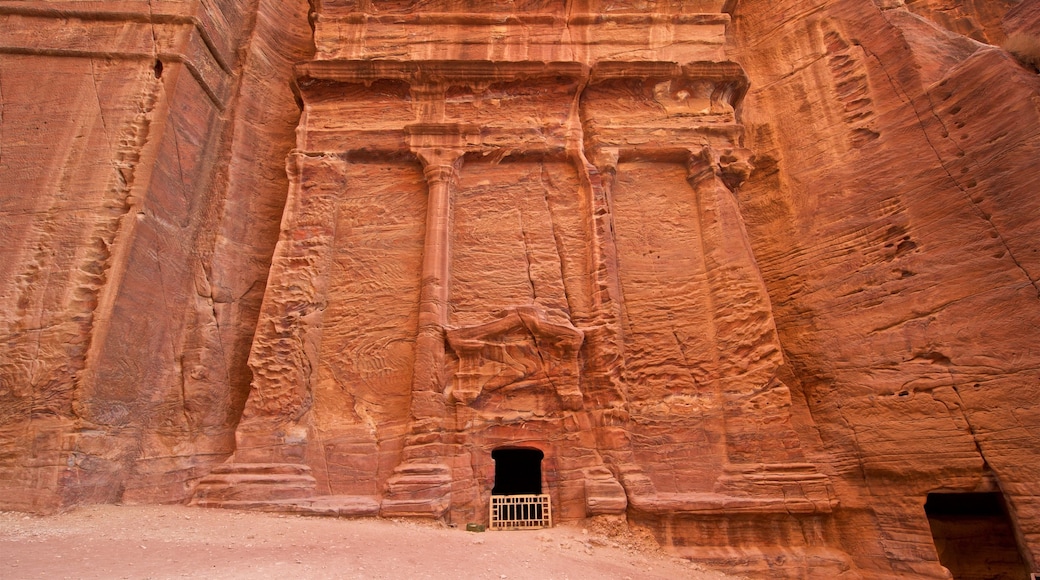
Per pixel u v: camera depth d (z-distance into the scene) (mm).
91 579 4355
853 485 8219
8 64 9250
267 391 8688
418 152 10523
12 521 6281
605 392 8711
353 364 9109
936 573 7156
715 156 10570
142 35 9977
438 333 9016
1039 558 6590
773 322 9023
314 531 6547
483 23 11930
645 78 11086
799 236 10227
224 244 10000
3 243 8078
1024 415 7023
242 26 12172
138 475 7875
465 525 7855
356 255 9922
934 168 8789
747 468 8258
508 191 10492
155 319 8680
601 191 10258
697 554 7516
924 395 7910
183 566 4848
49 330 7656
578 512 8055
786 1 12469
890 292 8695
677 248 10062
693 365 9125
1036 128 7703
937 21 13062
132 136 9117
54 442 7102
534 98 11109
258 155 11258
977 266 7891
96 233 8297
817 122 10828
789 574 7438
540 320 9117
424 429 8344
